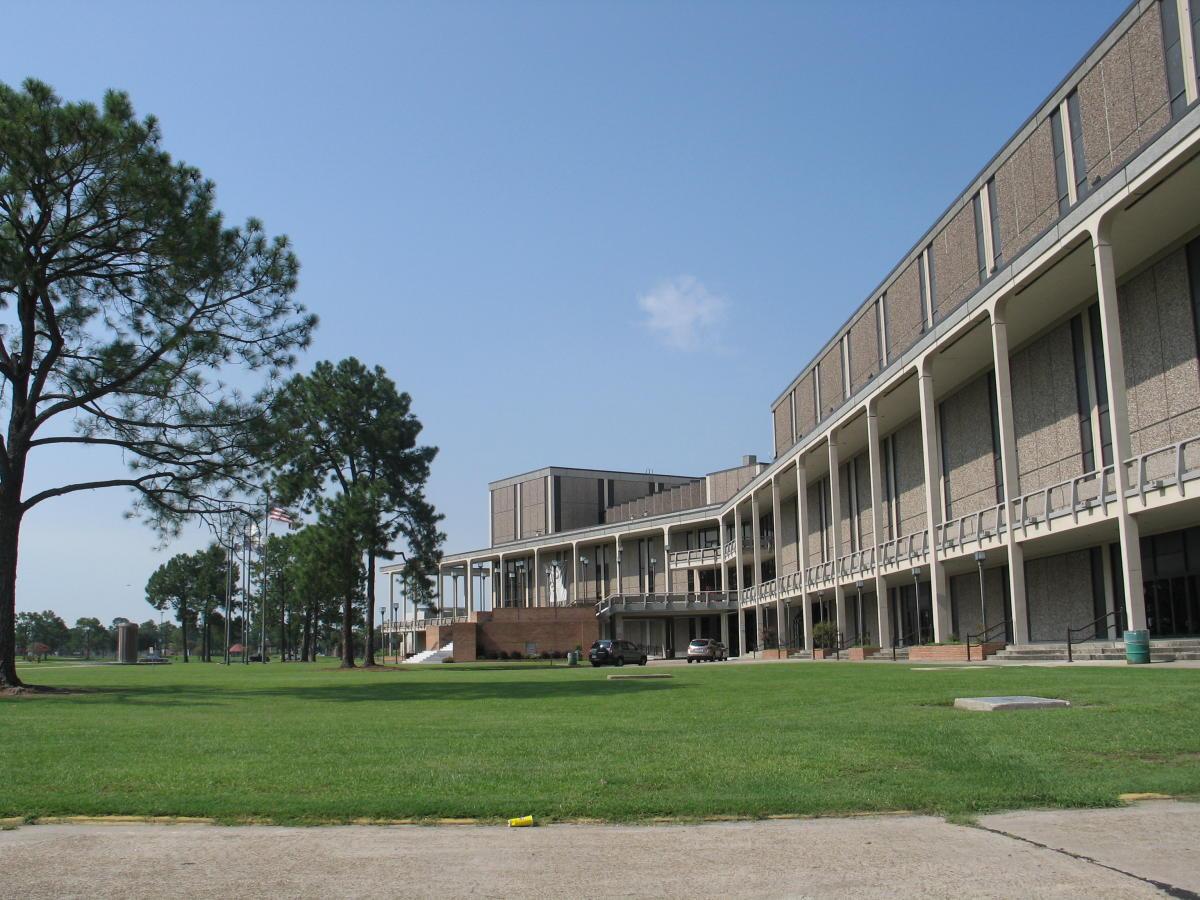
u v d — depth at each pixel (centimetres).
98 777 960
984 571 4391
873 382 4494
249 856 666
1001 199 3694
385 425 5647
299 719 1605
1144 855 632
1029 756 973
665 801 800
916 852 649
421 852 672
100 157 2356
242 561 9375
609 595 9350
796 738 1150
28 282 2334
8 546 2561
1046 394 3694
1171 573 3108
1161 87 2734
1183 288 2900
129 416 2669
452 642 7788
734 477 9056
